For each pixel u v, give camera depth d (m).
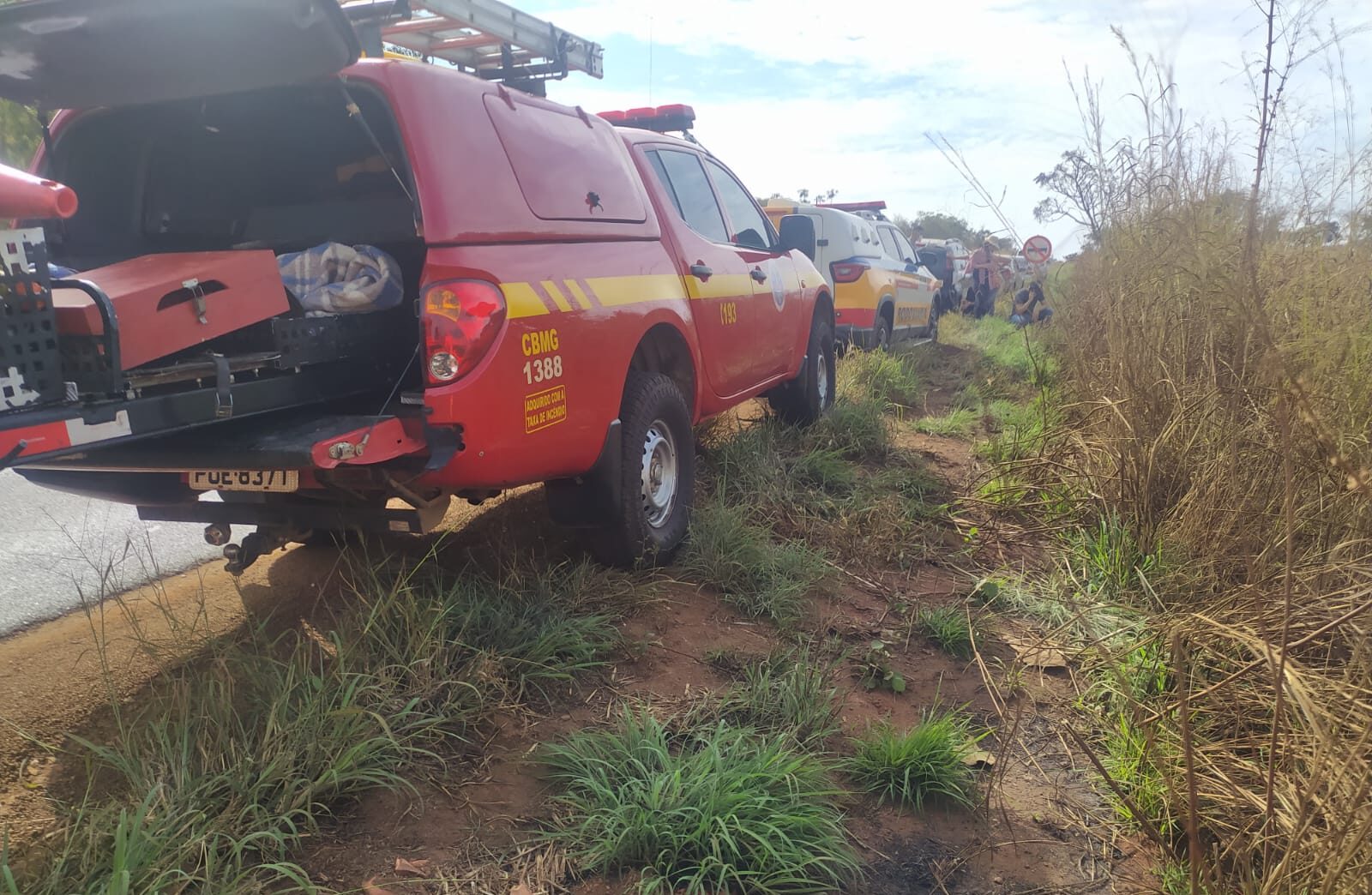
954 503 5.55
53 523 5.01
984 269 18.16
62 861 2.10
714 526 4.51
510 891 2.30
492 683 3.10
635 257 4.29
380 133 3.55
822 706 3.15
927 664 3.73
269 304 2.92
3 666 3.31
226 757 2.53
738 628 3.86
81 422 2.21
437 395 3.03
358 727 2.67
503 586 3.68
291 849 2.37
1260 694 2.81
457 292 3.07
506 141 3.54
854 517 5.12
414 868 2.35
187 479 3.12
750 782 2.62
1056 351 8.33
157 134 3.88
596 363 3.73
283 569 4.28
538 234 3.54
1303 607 2.86
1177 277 4.76
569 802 2.62
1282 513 3.73
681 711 3.14
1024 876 2.56
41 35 2.77
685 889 2.34
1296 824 2.18
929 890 2.47
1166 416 4.60
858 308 10.55
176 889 2.15
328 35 2.77
